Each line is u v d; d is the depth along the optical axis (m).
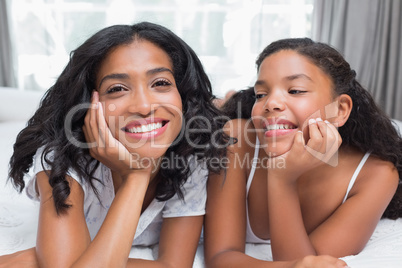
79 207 0.86
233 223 0.98
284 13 2.83
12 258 0.83
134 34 0.86
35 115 0.98
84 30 2.80
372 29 2.72
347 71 1.00
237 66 2.89
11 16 2.85
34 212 1.17
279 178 0.92
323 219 1.05
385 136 1.08
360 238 0.96
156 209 0.98
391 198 1.04
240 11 2.84
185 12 2.86
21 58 2.92
